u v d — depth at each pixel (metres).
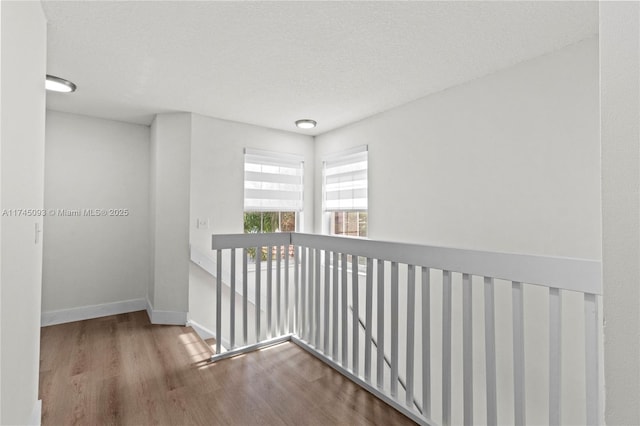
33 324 1.57
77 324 3.34
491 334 1.42
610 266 0.49
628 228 0.48
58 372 2.25
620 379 0.48
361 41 2.00
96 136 3.59
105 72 2.44
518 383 1.32
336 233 4.07
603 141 0.51
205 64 2.31
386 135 3.29
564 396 2.04
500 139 2.37
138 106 3.22
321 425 1.68
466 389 1.50
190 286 3.43
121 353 2.59
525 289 2.22
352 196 3.74
